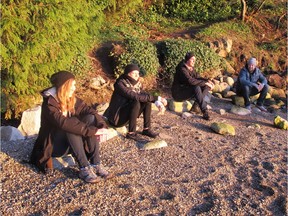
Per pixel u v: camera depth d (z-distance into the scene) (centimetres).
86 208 383
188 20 1351
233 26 1278
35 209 380
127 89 555
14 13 623
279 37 1291
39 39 647
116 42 1020
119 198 404
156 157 512
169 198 417
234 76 1081
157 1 1379
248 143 612
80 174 426
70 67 854
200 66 997
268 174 491
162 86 942
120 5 1136
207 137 620
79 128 405
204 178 464
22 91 690
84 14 761
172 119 709
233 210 404
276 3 1420
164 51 986
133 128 561
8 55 639
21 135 552
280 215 407
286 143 639
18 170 443
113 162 483
